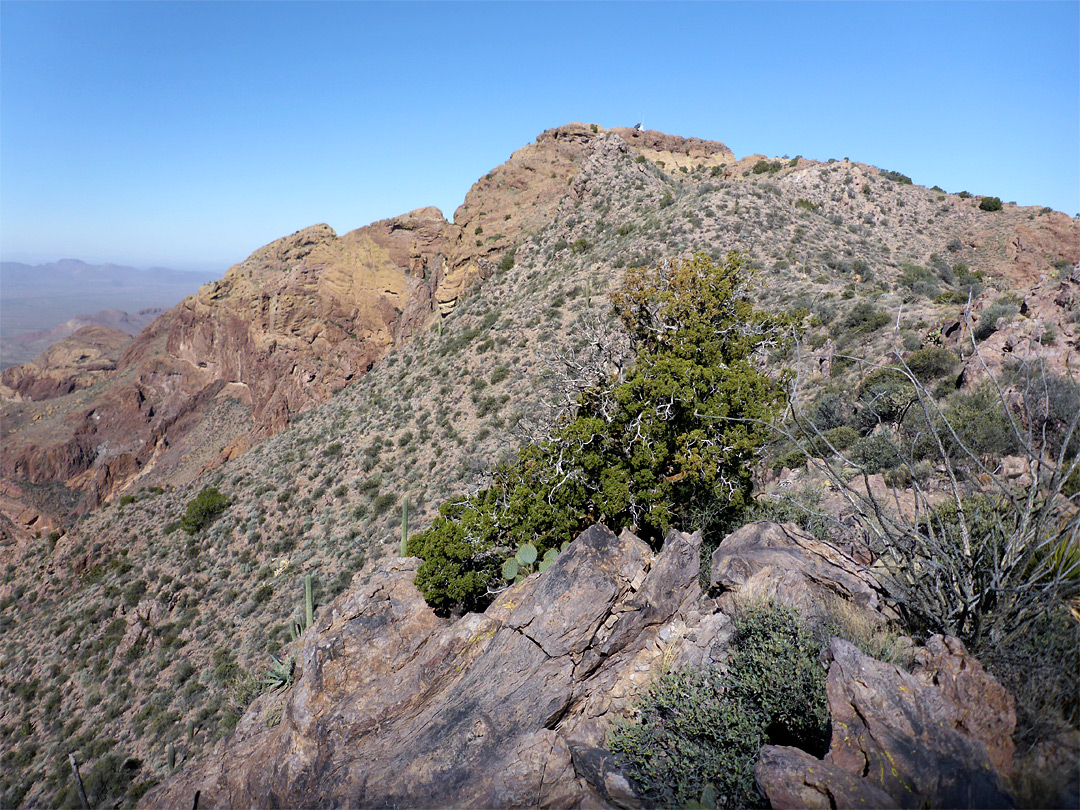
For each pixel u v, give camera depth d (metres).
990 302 25.11
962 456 11.65
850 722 4.81
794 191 74.25
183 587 51.75
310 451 64.31
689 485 14.53
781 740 5.50
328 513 52.03
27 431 154.50
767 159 94.56
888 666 4.97
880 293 41.31
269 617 43.47
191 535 61.06
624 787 5.79
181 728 37.06
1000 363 17.08
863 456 14.73
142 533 68.25
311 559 47.41
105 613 53.78
